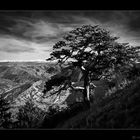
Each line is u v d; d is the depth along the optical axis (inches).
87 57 781.9
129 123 229.1
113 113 274.1
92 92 824.3
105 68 771.4
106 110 309.1
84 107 491.5
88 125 275.1
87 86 817.5
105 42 782.5
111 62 754.2
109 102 370.9
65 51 780.6
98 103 434.0
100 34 770.8
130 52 762.8
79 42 795.4
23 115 876.0
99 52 795.4
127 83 481.1
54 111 754.8
